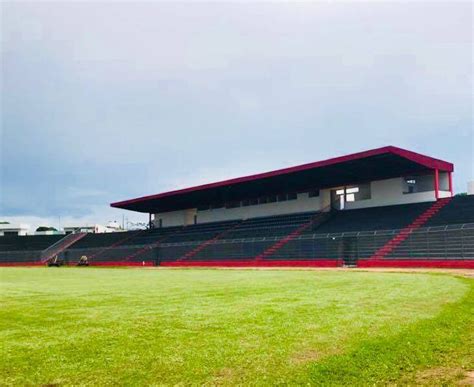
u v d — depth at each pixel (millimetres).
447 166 46000
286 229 54594
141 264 62125
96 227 119750
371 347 6887
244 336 7816
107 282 23812
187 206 74812
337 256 44469
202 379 5566
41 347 7234
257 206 65062
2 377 5738
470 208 41344
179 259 59531
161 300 13688
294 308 11141
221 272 34781
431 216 42531
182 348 7020
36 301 13875
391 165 45812
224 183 56938
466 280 20422
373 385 5383
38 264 71625
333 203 56312
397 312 10250
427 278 22109
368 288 16594
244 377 5617
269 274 29422
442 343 7258
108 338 7848
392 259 39062
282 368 5957
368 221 47500
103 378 5645
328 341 7348
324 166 45906
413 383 5461
